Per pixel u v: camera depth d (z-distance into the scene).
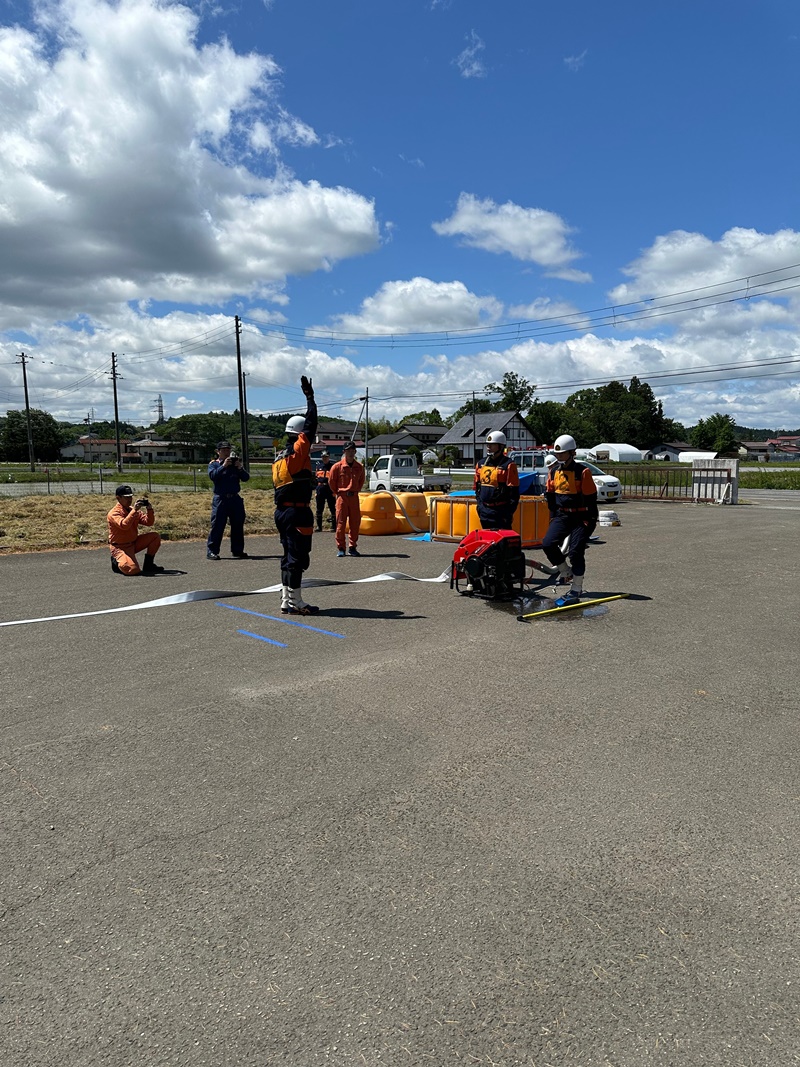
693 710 4.64
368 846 3.04
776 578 9.45
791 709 4.67
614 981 2.28
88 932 2.50
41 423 121.50
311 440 7.15
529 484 18.73
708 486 26.97
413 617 7.17
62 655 5.84
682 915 2.61
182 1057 1.99
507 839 3.10
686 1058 1.99
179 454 137.00
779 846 3.07
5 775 3.70
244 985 2.25
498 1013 2.15
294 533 7.09
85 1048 2.02
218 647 6.08
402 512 15.19
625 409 126.19
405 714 4.55
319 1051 2.01
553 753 3.98
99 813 3.32
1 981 2.27
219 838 3.10
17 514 19.08
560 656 5.82
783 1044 2.04
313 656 5.80
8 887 2.76
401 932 2.50
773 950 2.43
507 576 7.86
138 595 8.34
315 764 3.83
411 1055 1.99
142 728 4.32
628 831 3.17
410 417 154.62
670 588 8.72
